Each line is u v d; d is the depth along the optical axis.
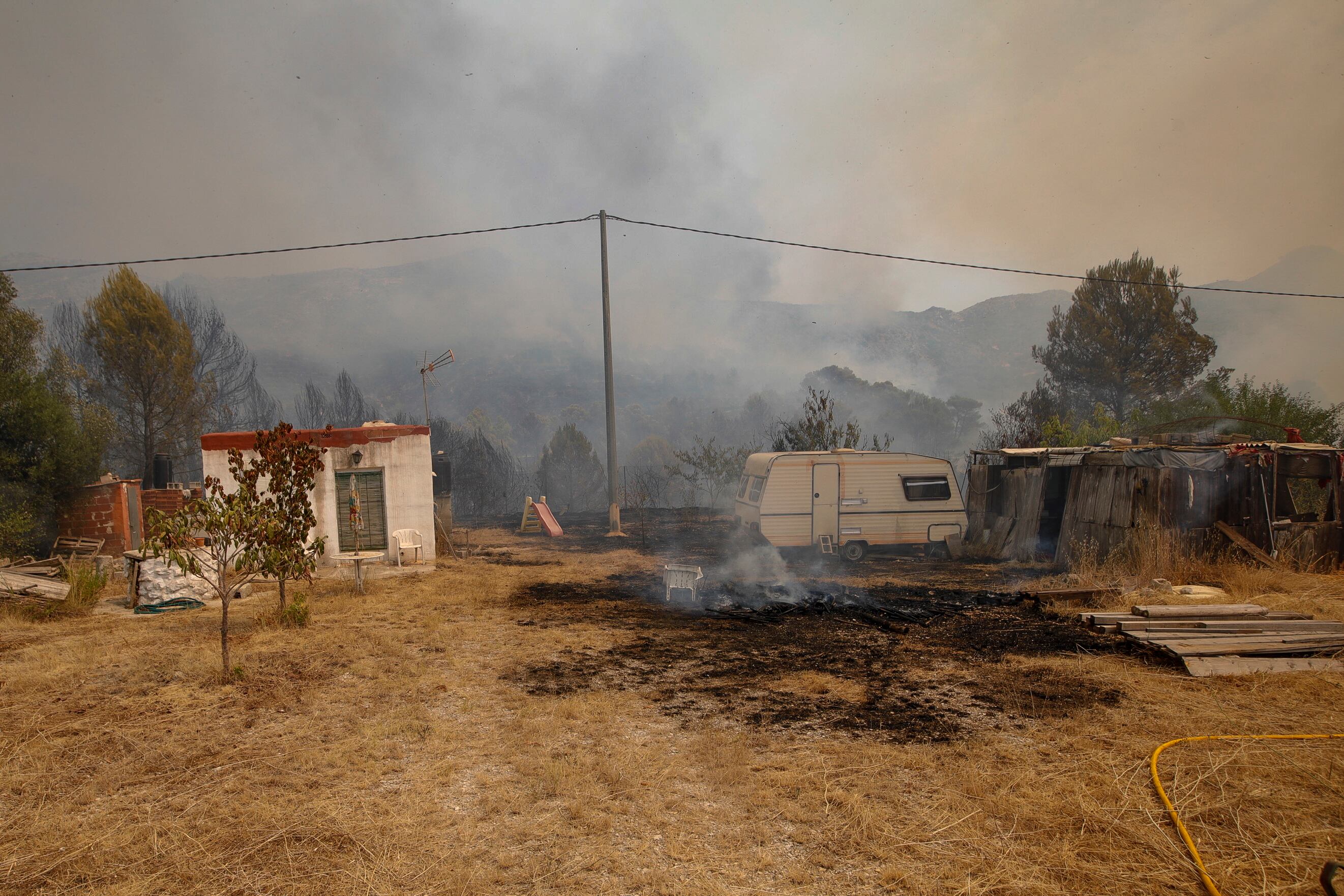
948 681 6.93
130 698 6.47
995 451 16.80
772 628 9.27
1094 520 13.51
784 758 5.11
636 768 4.94
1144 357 35.06
